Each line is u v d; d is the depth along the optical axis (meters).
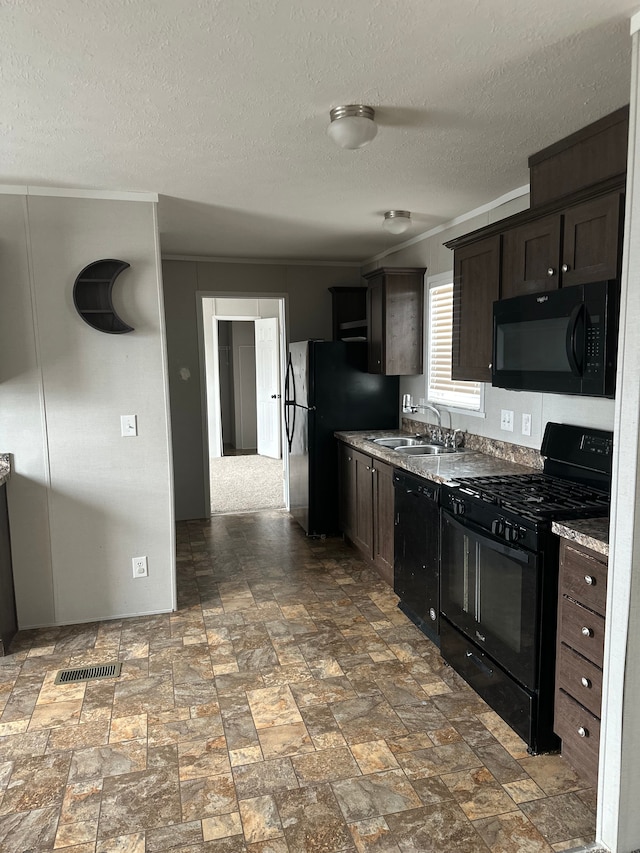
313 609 3.51
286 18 1.56
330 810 1.94
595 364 2.13
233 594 3.75
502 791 2.02
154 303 3.34
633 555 1.67
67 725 2.41
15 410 3.21
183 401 5.46
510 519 2.26
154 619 3.41
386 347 4.46
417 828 1.86
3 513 3.15
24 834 1.85
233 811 1.94
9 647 3.08
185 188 3.19
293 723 2.41
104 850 1.78
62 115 2.18
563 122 2.31
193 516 5.58
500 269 2.90
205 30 1.61
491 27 1.63
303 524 5.15
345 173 2.94
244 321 9.37
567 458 2.80
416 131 2.40
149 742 2.29
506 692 2.34
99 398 3.31
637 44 1.59
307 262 5.64
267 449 8.82
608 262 2.11
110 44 1.68
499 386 2.82
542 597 2.13
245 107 2.13
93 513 3.36
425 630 3.19
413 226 4.19
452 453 3.72
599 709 1.93
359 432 4.86
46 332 3.21
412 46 1.73
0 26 1.57
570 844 1.81
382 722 2.41
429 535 3.03
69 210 3.16
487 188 3.23
